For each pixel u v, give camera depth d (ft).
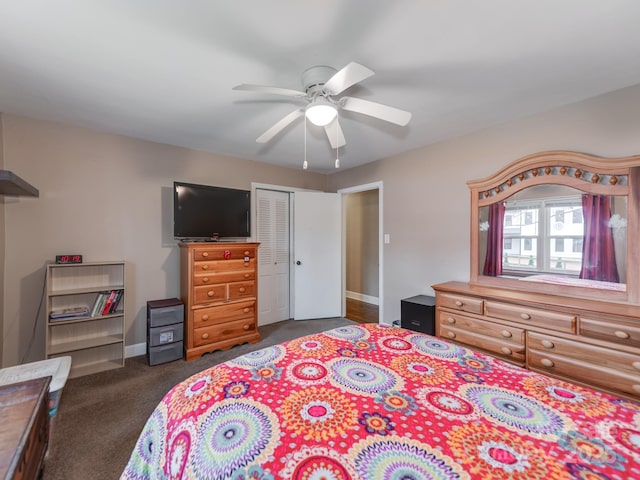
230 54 5.32
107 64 5.63
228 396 3.36
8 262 7.82
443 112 7.84
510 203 8.41
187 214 10.11
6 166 7.78
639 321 5.36
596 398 3.28
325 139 9.83
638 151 6.43
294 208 13.79
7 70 5.80
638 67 5.79
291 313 14.19
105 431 5.92
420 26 4.60
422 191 10.75
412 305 9.41
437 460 2.35
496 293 7.63
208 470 2.48
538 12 4.33
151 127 8.84
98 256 9.12
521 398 3.28
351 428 2.76
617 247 6.65
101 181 9.17
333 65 5.64
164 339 9.16
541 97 7.04
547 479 2.15
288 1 4.07
